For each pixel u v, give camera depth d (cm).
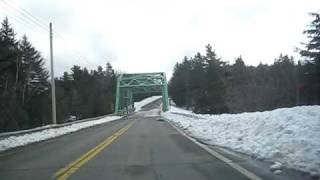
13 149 2188
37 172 1288
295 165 1114
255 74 12188
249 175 1082
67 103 12244
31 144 2464
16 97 8456
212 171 1173
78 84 14700
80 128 4328
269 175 1065
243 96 9594
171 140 2281
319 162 1059
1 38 7869
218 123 2647
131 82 11150
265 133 1662
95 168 1314
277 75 10788
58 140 2684
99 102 13450
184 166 1290
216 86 11450
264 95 9169
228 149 1691
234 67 12550
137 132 3156
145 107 17838
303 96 7062
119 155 1644
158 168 1268
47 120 9725
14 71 7819
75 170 1288
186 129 3344
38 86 11025
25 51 10625
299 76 7188
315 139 1258
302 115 1680
